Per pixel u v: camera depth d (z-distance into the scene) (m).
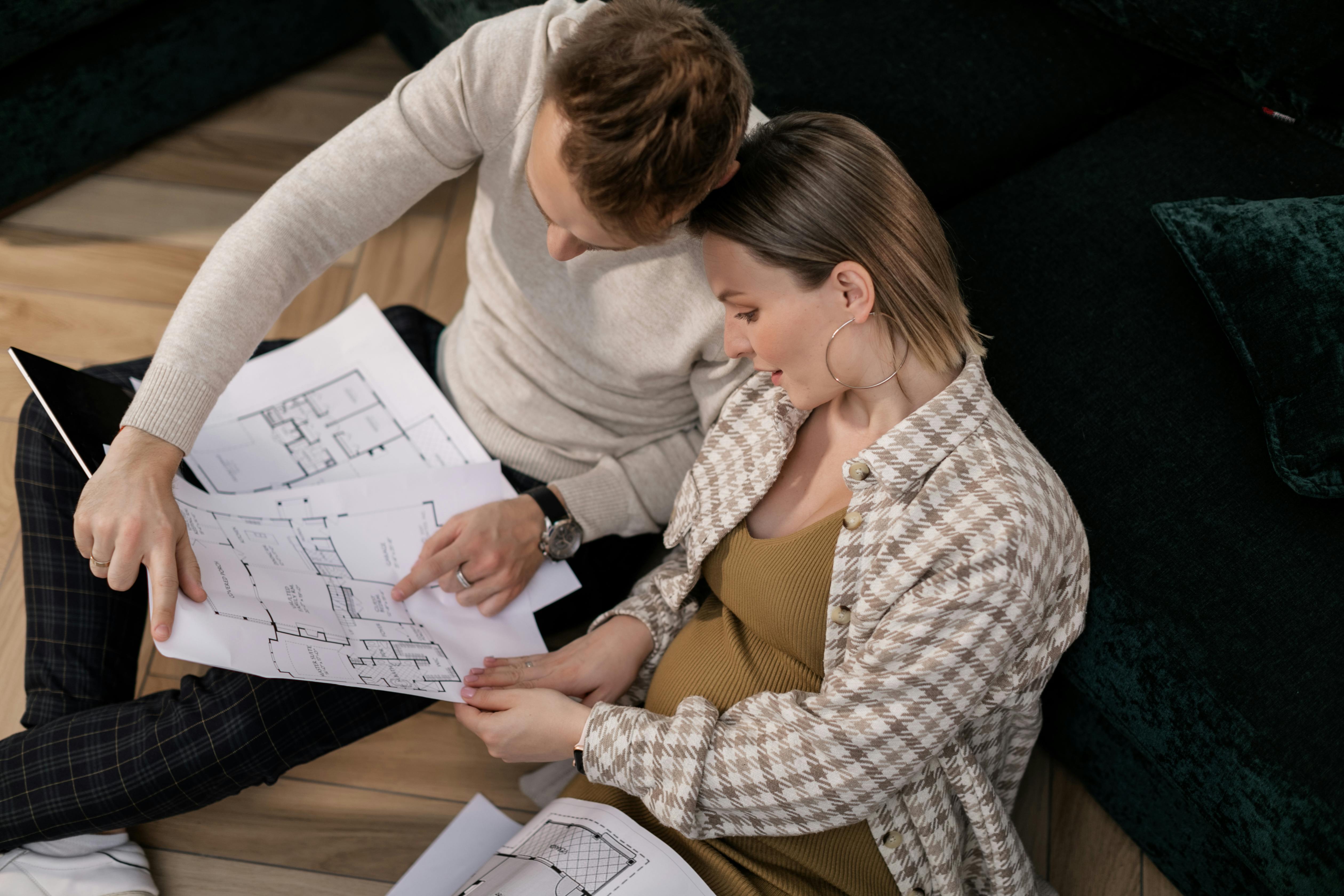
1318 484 1.13
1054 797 1.46
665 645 1.24
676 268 1.12
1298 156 1.44
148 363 1.32
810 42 1.58
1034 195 1.46
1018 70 1.59
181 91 2.00
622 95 0.76
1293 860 1.04
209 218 1.97
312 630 1.08
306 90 2.17
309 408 1.36
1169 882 1.39
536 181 0.88
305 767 1.44
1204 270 1.27
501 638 1.22
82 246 1.90
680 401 1.31
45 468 1.24
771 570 1.05
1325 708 1.05
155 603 0.98
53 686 1.23
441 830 1.42
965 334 0.97
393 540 1.23
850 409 1.06
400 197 1.18
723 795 1.00
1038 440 1.26
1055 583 1.00
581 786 1.17
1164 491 1.19
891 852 1.06
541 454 1.33
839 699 0.96
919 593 0.93
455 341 1.42
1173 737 1.13
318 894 1.34
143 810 1.16
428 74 1.12
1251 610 1.11
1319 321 1.16
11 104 1.79
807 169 0.89
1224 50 1.48
